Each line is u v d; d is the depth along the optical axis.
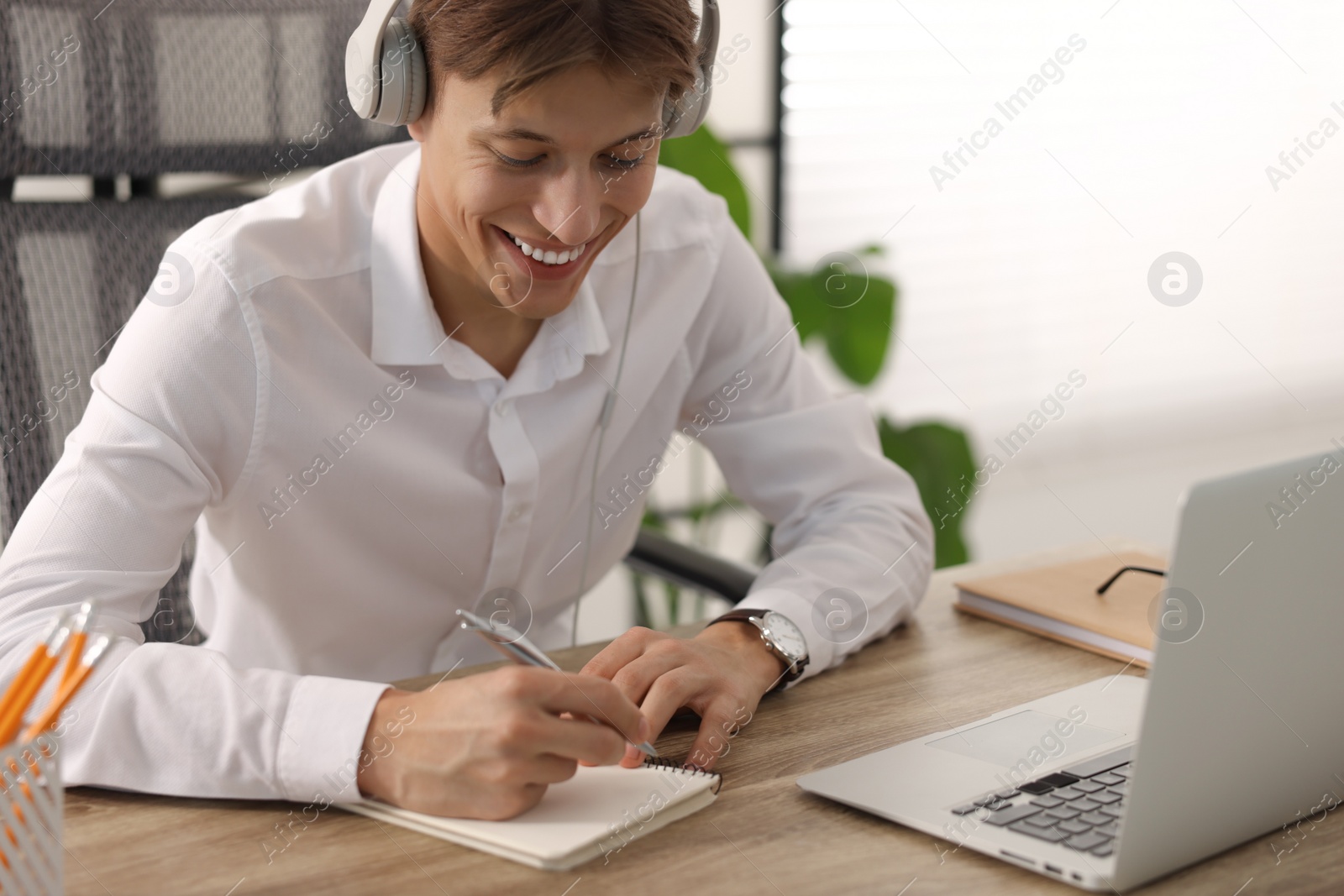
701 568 1.16
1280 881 0.59
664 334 1.15
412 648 1.13
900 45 2.45
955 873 0.60
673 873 0.60
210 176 1.02
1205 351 2.94
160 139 0.98
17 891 0.49
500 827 0.63
